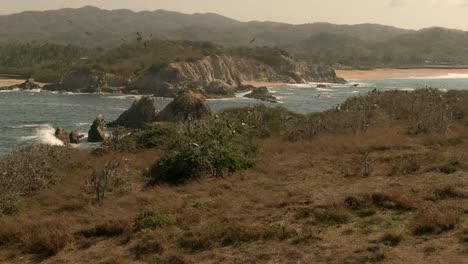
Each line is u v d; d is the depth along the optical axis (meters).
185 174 16.19
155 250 9.62
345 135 21.97
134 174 17.17
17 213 13.14
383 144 19.27
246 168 16.80
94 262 9.36
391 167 15.15
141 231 10.77
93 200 14.11
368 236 9.32
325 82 135.12
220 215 11.63
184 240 9.88
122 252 9.73
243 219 11.18
